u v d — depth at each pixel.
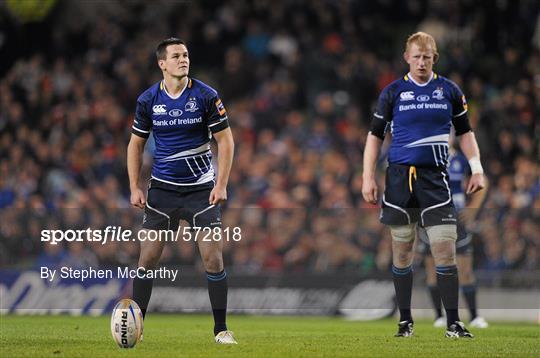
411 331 29.88
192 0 84.88
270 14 81.62
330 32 81.06
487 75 78.56
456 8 81.62
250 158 66.56
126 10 84.31
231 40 82.19
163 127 26.31
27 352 23.09
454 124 29.27
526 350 24.97
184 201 26.47
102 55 78.38
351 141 69.62
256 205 58.78
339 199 57.88
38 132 71.38
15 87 74.94
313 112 75.12
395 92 28.77
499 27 82.44
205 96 26.20
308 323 42.06
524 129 70.69
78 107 73.19
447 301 28.73
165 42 26.27
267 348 24.73
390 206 28.94
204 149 26.61
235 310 50.81
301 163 65.75
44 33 81.88
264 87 75.88
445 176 28.75
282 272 51.22
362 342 27.27
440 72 75.88
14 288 48.50
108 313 48.16
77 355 22.39
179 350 23.86
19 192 65.75
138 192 26.88
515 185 62.12
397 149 28.78
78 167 67.69
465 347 25.59
